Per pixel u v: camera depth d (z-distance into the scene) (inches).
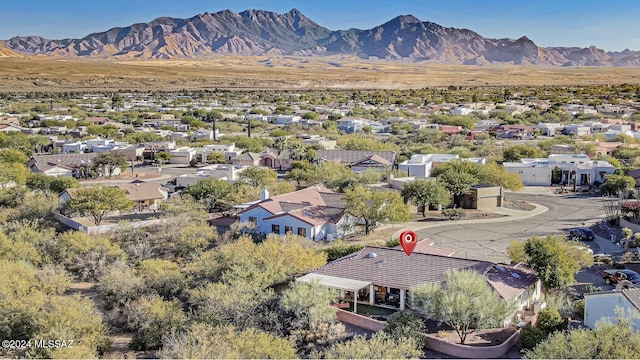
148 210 3671.3
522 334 1750.7
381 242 2832.2
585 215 3358.8
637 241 2677.2
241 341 1621.6
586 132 6865.2
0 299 1988.2
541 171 4345.5
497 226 3144.7
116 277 2284.7
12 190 3722.9
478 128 7687.0
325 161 4662.9
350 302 2075.5
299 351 1779.0
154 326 1925.4
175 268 2484.0
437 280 2003.0
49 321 1852.9
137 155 5605.3
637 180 4047.7
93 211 3248.0
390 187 3961.6
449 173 3622.0
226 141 6186.0
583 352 1445.6
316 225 2886.3
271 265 2262.6
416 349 1716.3
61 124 7691.9
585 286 2186.3
